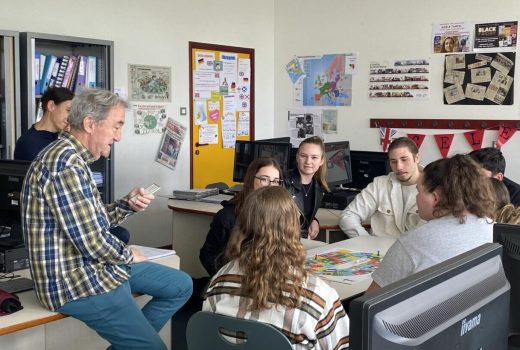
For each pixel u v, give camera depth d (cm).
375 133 688
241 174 503
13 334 253
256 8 732
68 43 513
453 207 184
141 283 249
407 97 663
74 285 213
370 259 299
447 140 639
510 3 598
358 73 695
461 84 630
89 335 280
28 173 212
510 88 602
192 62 663
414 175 366
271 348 167
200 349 182
